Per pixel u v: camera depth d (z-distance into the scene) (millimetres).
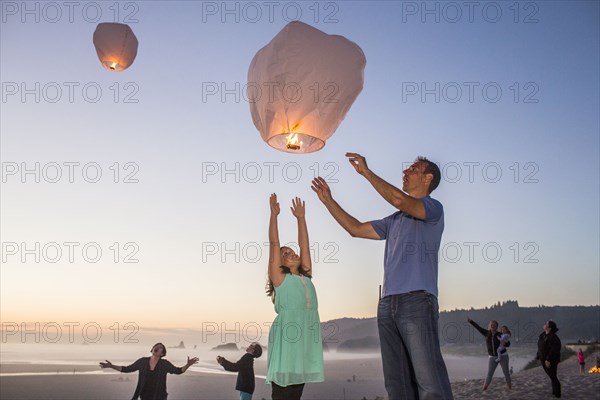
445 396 2484
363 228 3215
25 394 85625
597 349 29875
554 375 10977
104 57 4996
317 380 3516
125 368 7836
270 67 3203
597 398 10594
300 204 4027
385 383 2727
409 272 2697
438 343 2621
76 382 104312
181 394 98250
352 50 3287
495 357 12578
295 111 3242
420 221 2812
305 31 3217
